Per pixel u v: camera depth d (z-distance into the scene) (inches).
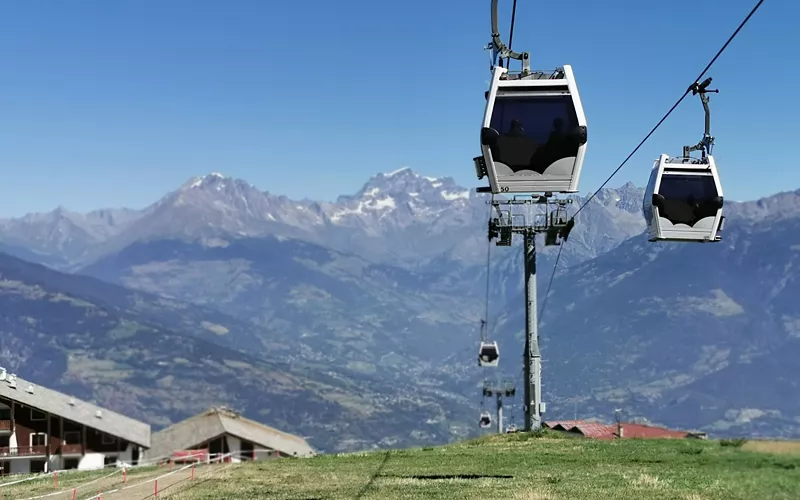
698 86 1185.4
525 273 2544.3
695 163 1453.0
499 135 1095.0
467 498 1227.9
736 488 757.9
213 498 1459.2
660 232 1443.2
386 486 1469.0
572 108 1093.8
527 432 2470.5
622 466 1568.7
